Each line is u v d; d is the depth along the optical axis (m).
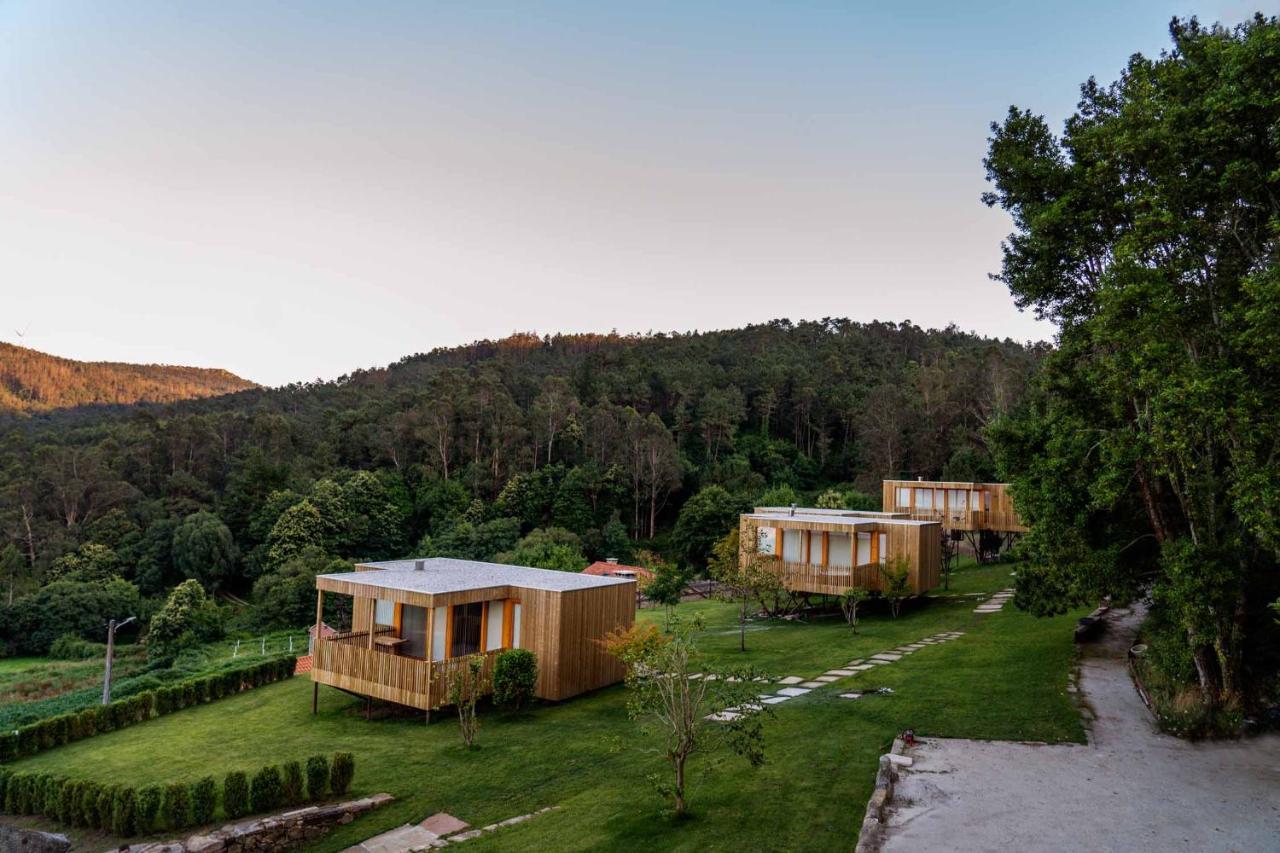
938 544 31.62
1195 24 13.32
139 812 12.59
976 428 70.94
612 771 12.83
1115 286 11.66
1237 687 13.02
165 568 59.28
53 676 39.81
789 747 12.73
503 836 10.56
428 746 15.20
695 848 9.23
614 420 78.19
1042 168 14.33
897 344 125.62
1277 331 9.30
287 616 47.62
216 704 22.17
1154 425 11.81
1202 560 12.20
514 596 18.73
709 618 30.77
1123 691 15.12
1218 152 11.00
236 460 77.56
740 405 90.38
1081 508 14.91
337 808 11.97
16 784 14.67
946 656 19.72
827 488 79.12
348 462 78.81
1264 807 9.73
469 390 83.62
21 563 56.75
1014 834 8.98
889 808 9.75
